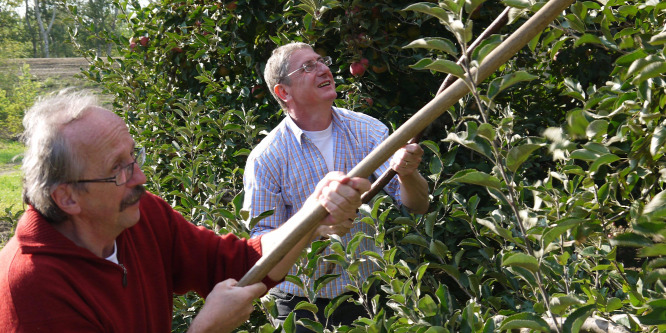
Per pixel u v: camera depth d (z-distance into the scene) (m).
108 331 2.04
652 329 1.94
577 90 2.61
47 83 37.03
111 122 2.01
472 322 2.17
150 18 7.39
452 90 1.66
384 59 5.32
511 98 6.16
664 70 1.86
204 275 2.47
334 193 2.08
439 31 5.54
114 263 2.07
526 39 1.51
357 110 5.35
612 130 2.42
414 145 2.91
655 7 2.30
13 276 1.93
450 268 2.82
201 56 6.38
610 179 2.38
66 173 1.94
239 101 6.04
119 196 2.02
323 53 5.64
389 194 3.70
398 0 5.32
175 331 4.11
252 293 2.13
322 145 3.55
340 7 5.26
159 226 2.36
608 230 2.47
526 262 1.71
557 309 1.74
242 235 3.08
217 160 5.45
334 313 3.53
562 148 1.89
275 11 6.02
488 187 2.02
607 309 1.90
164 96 6.82
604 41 2.29
